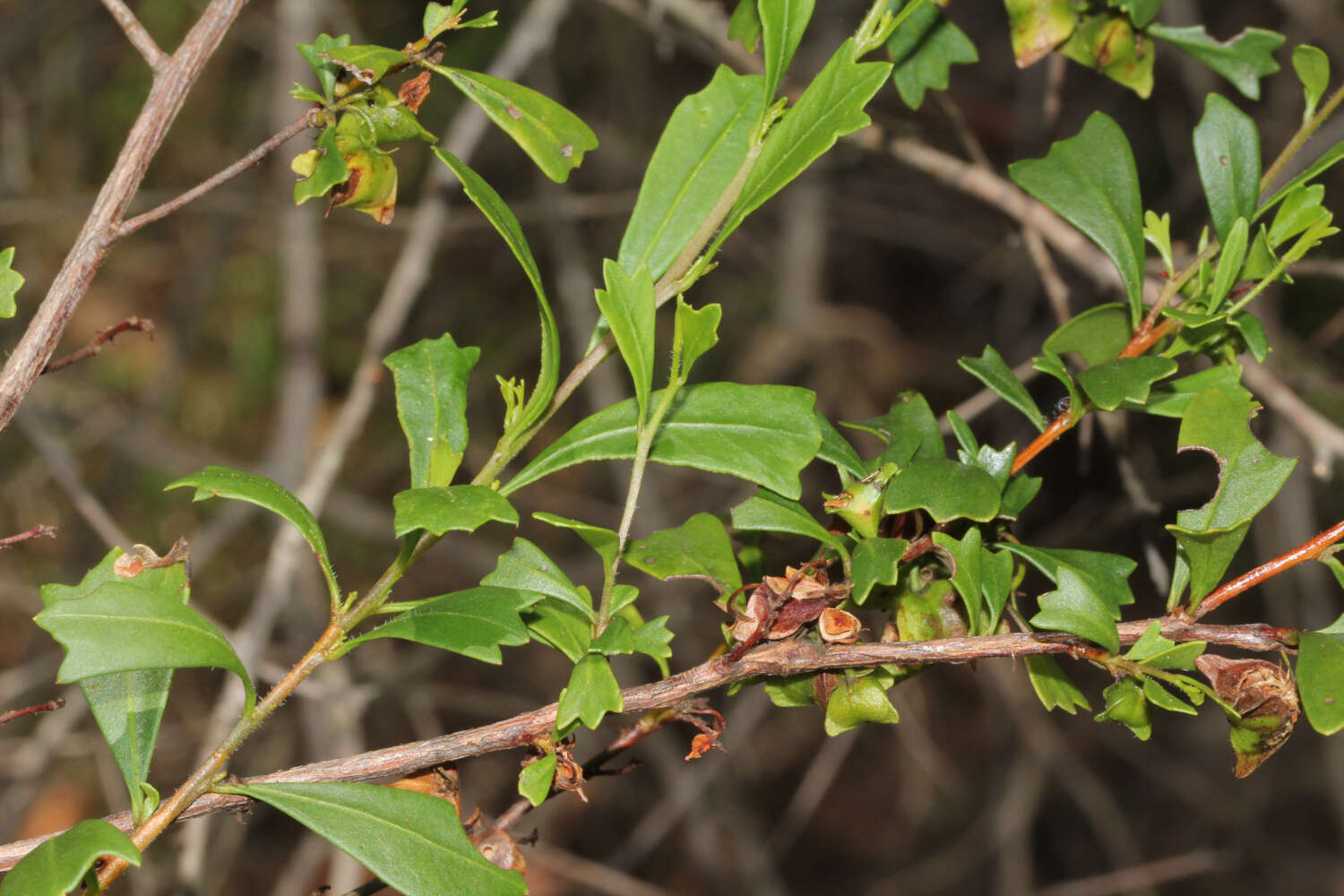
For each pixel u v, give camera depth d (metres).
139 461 6.47
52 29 6.41
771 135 1.68
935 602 1.81
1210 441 1.76
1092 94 7.23
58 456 4.17
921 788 8.26
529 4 6.07
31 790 4.95
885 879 8.44
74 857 1.31
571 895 7.53
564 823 7.87
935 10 2.50
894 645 1.67
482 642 1.50
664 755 6.30
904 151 3.74
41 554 6.39
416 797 1.54
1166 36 2.57
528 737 1.65
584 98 7.34
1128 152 2.13
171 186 7.00
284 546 4.00
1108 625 1.62
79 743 5.09
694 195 1.86
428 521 1.41
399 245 7.32
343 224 7.09
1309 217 1.92
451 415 1.72
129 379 7.05
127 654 1.38
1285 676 1.62
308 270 5.13
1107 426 2.76
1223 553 1.68
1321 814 8.29
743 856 6.75
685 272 1.76
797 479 1.67
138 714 1.61
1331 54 5.95
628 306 1.54
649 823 6.75
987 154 6.94
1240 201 2.02
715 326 1.51
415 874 1.47
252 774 6.45
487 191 1.68
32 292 6.46
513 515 1.44
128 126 6.75
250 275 7.14
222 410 7.14
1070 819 8.59
